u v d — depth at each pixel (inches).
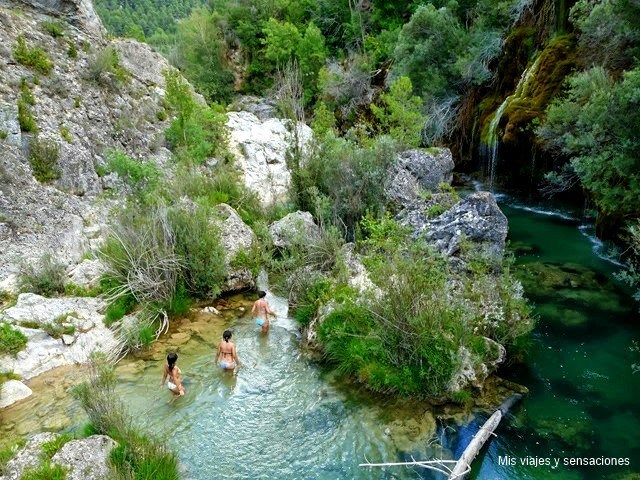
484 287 357.7
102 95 714.2
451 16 933.8
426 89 908.6
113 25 3011.8
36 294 388.2
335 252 437.1
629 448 266.4
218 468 257.8
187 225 437.7
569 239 561.0
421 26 900.0
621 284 446.3
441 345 307.4
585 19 578.2
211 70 1566.2
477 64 856.9
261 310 388.5
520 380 325.1
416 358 312.8
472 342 325.4
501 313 341.4
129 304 401.4
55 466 223.1
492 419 278.4
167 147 763.4
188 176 603.5
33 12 701.9
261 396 316.2
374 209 515.2
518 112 691.4
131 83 808.3
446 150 621.3
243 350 366.9
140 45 902.4
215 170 690.2
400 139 629.9
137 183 502.0
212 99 1550.2
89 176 579.2
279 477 251.9
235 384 328.2
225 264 445.7
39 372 334.0
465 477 248.4
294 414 298.7
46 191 513.3
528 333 369.4
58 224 487.5
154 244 420.2
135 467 235.6
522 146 685.3
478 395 306.5
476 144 836.0
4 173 486.0
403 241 390.0
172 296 417.4
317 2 1510.8
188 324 402.9
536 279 461.1
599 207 544.7
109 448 239.6
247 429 286.7
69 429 282.2
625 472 249.3
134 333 366.6
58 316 364.2
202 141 752.3
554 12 757.9
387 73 1087.6
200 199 490.9
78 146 589.6
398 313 317.1
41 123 568.1
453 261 390.3
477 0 968.3
